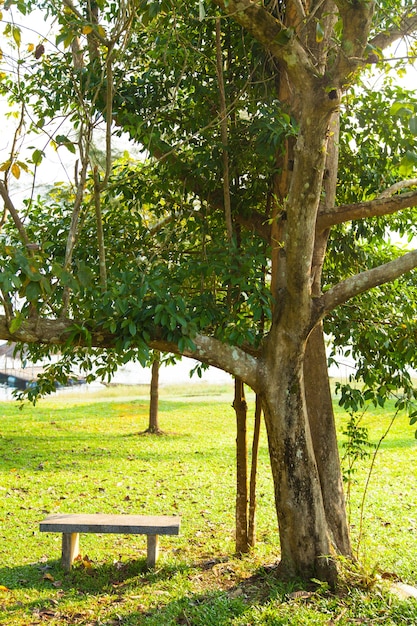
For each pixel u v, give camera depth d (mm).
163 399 25156
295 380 5684
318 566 5590
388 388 6453
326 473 6211
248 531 7047
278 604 5137
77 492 9898
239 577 6082
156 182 6949
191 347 5020
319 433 6254
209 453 13477
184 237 7012
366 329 6457
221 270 5527
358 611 5023
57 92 6445
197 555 7086
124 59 6230
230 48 6629
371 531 7961
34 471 11320
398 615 4926
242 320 5559
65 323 5102
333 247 7414
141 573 6430
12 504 9109
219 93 6410
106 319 5055
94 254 6910
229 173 6496
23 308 5660
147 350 4871
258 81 6086
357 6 4297
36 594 5844
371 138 7027
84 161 5055
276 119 5816
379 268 5605
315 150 4789
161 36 6164
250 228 6766
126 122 6387
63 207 7445
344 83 4621
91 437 15398
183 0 5957
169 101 6637
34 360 6793
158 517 6836
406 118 3758
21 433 15828
